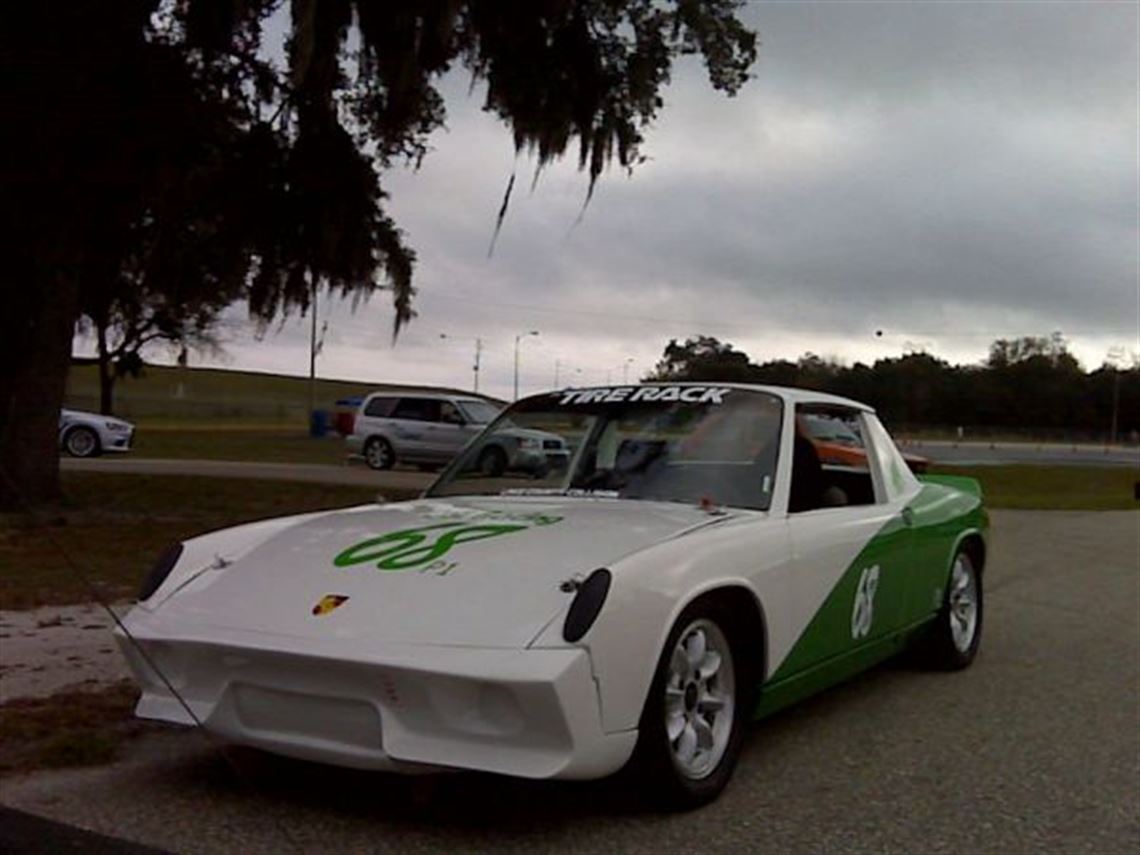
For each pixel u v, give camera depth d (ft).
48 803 13.67
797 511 16.75
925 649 22.34
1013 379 326.65
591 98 47.80
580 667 11.85
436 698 11.89
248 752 15.60
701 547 14.10
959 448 228.43
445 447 81.82
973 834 13.55
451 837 12.89
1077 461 175.94
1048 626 28.02
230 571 14.46
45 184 41.06
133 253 50.47
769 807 14.26
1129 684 21.56
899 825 13.76
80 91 39.68
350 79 48.80
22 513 42.50
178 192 45.98
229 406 256.73
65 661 20.65
